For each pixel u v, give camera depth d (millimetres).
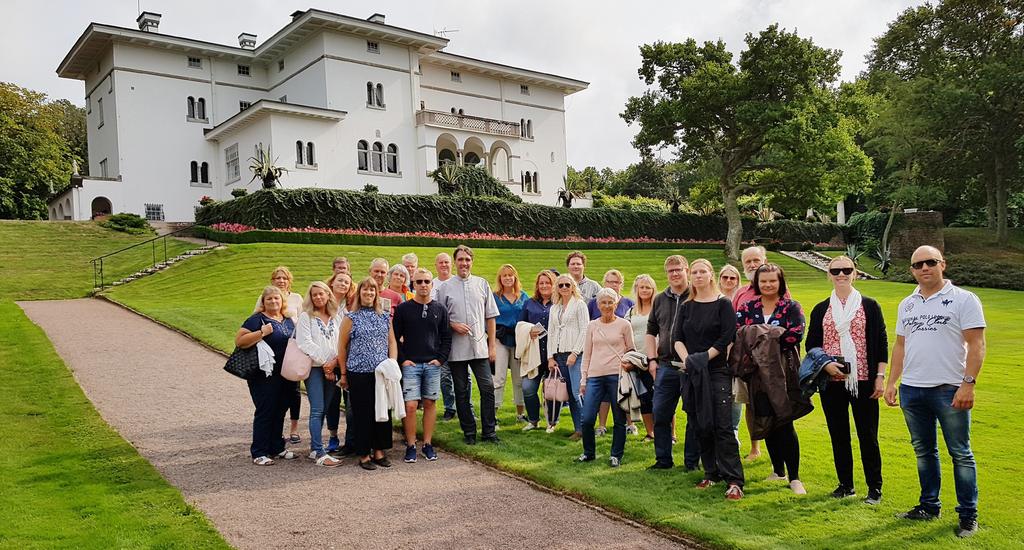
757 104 35938
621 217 39781
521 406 8430
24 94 39938
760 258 6887
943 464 6352
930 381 4891
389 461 6609
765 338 5543
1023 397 9086
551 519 5191
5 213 37812
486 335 7516
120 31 34625
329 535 4840
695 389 5746
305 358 6535
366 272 23719
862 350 5332
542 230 35938
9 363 10414
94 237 27672
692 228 43219
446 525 5055
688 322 5926
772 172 39656
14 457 6312
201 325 14414
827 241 46750
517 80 46906
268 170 28078
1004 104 38812
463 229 32594
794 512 5180
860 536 4699
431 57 41719
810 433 7535
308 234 26609
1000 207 40656
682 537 4797
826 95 36438
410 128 39312
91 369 10547
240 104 39625
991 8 41031
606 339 6602
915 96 40281
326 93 35938
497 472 6383
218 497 5629
